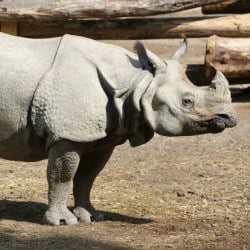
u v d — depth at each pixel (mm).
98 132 16578
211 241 16531
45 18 30875
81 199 18000
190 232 17234
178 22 32156
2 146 17188
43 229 17078
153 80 16469
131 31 32000
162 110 16391
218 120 16344
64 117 16484
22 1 30828
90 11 30922
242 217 18703
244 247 16141
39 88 16609
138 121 16625
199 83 31797
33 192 21000
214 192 21297
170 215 18797
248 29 32062
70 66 16734
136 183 22188
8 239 16312
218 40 31234
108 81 16594
